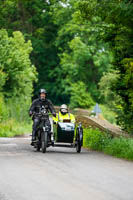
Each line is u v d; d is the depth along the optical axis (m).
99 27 44.34
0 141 49.12
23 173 23.88
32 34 163.12
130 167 28.44
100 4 40.31
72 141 38.94
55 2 157.88
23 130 81.00
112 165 29.25
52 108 37.94
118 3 39.12
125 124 45.88
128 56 43.81
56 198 17.88
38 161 29.50
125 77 40.44
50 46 162.88
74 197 18.11
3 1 158.25
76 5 43.16
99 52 141.25
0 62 85.75
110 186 20.91
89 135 45.22
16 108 89.56
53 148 42.03
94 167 27.64
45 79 166.00
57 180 21.92
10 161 29.08
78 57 140.00
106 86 103.06
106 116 110.75
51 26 166.38
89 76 145.50
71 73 143.88
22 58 88.38
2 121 79.38
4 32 90.62
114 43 43.97
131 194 19.22
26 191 19.11
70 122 39.38
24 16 163.25
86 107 135.00
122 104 46.31
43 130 36.16
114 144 38.78
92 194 18.80
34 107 37.72
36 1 160.38
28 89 97.06
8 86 88.56
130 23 40.31
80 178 22.88
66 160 30.89
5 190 19.30
